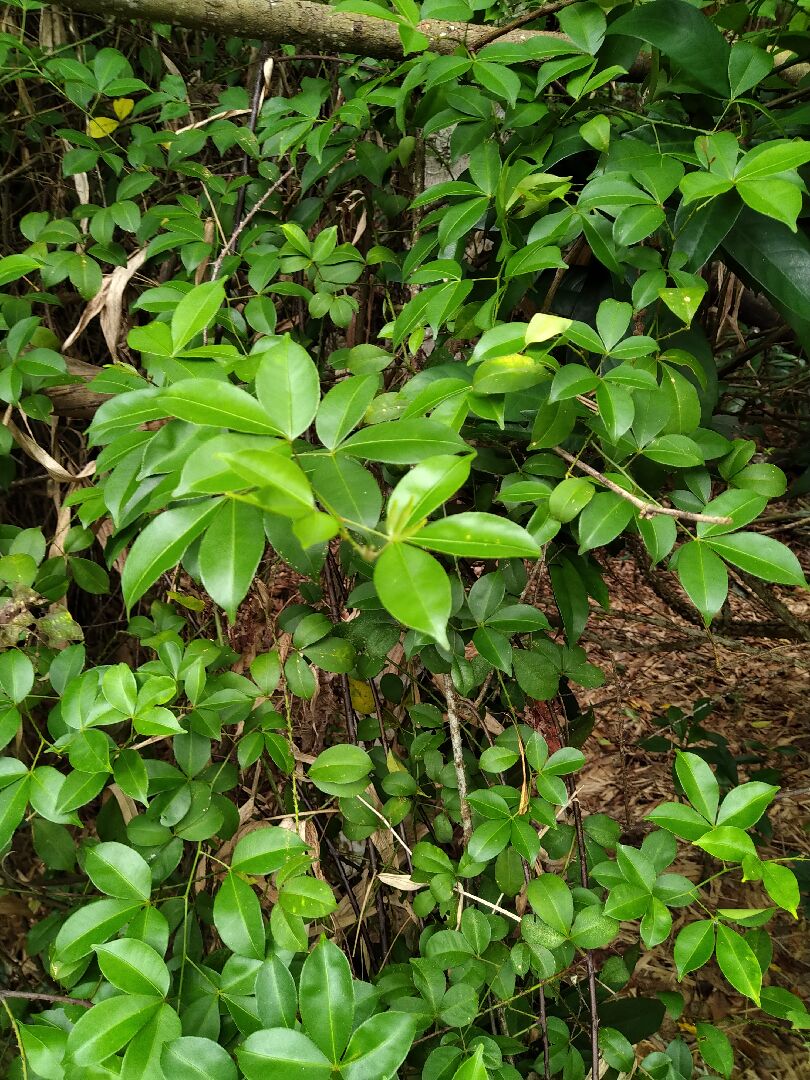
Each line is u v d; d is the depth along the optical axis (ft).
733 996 5.10
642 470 2.33
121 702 2.04
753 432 4.43
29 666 2.19
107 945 1.89
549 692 2.50
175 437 1.75
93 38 3.97
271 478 1.34
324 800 2.90
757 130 2.48
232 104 3.32
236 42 4.27
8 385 2.59
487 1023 2.63
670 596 3.93
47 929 2.89
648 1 2.38
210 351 1.94
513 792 2.26
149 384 2.29
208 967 2.32
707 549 1.88
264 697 2.48
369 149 2.97
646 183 2.09
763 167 1.94
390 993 2.33
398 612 1.27
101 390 2.24
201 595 3.41
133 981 1.87
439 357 2.58
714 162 2.03
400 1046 1.70
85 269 2.95
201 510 1.61
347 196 3.41
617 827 2.54
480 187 2.36
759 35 2.55
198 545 1.95
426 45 2.18
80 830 3.74
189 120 3.98
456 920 2.41
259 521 1.59
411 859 2.48
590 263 2.75
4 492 3.80
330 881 3.21
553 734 2.90
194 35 4.54
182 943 2.35
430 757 2.66
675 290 2.07
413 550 1.33
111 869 2.04
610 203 2.09
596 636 4.05
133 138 3.62
